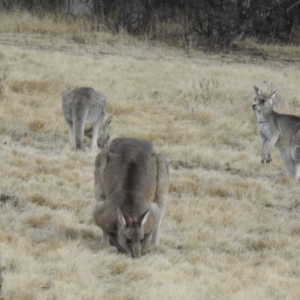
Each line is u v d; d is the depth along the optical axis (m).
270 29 32.84
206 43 30.38
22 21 28.84
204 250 10.35
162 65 24.05
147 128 16.88
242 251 10.62
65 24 29.78
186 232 10.84
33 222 10.57
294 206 12.77
